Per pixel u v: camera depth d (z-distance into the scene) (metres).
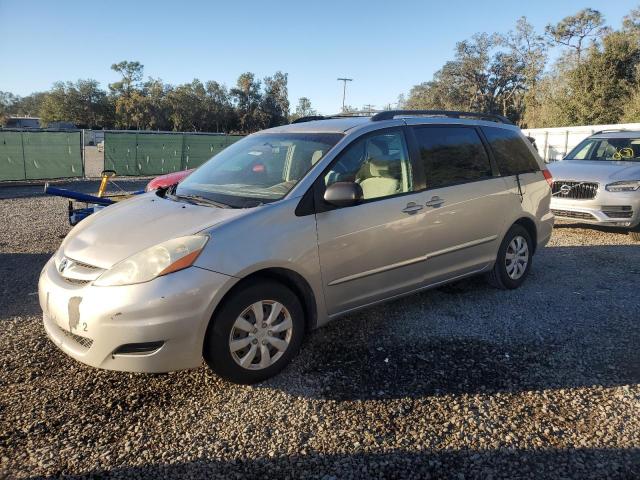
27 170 18.02
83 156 19.20
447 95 66.00
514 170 5.21
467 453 2.73
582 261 6.56
